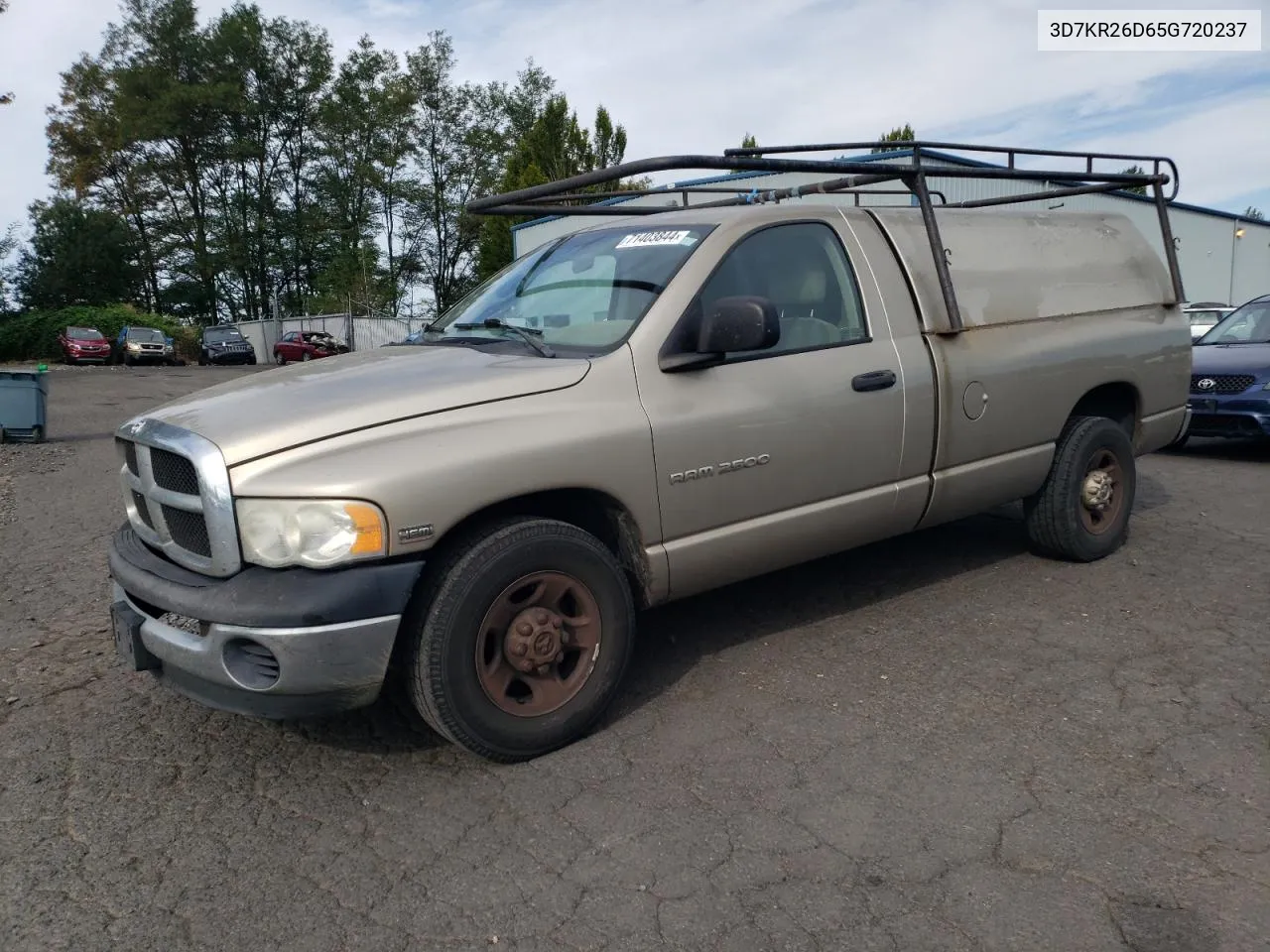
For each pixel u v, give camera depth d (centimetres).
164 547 331
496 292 440
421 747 351
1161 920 245
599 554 341
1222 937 238
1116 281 546
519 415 326
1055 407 496
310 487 293
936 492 450
